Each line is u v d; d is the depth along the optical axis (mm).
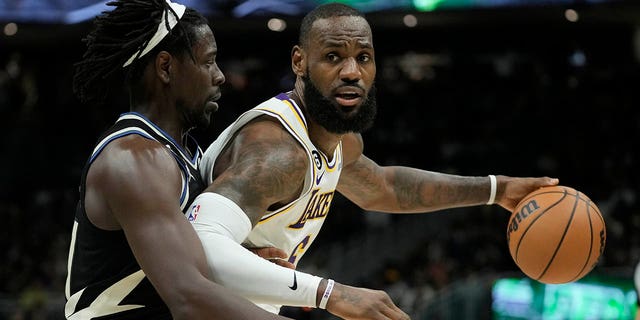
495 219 14641
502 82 19781
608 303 8406
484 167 17812
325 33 3135
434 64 20531
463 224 14570
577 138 17875
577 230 3346
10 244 15555
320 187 3295
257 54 19672
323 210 3436
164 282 2469
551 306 8516
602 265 12273
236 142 3076
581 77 19250
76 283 2826
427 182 4031
